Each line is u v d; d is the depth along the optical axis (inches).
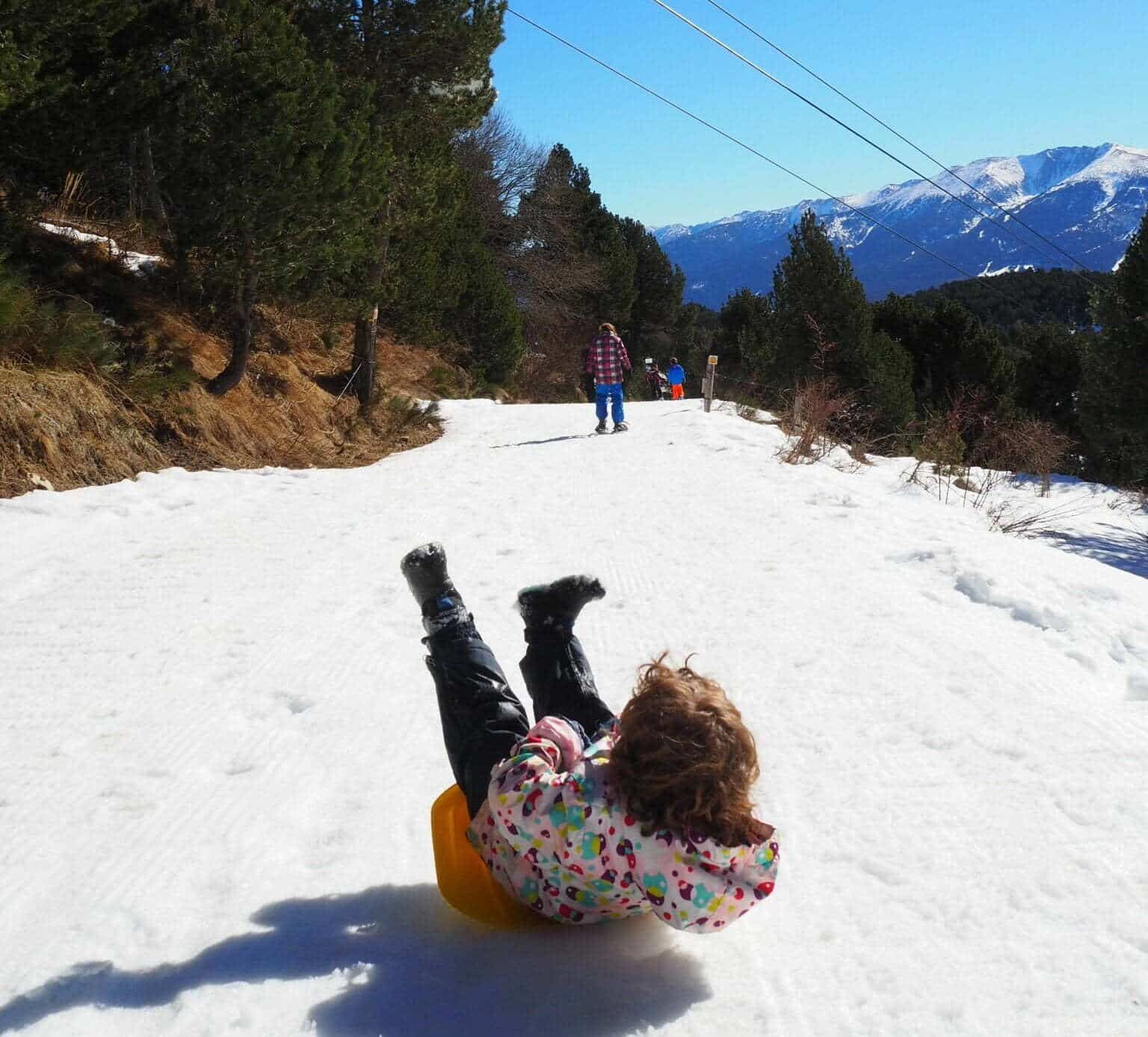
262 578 263.9
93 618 231.3
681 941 105.7
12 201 459.8
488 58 652.7
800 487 372.8
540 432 618.5
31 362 386.9
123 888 118.0
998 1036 88.3
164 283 549.0
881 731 156.3
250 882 119.4
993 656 187.5
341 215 474.0
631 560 272.2
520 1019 92.8
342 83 549.3
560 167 1674.5
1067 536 542.9
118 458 388.5
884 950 102.0
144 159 615.2
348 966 101.7
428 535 311.9
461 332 1057.5
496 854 104.4
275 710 175.3
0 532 300.5
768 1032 90.3
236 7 447.5
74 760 155.9
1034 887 112.1
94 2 402.9
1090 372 898.1
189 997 96.7
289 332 649.6
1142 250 850.1
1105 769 139.9
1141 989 93.0
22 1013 95.1
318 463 511.8
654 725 92.1
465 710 109.0
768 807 133.9
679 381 1021.8
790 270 911.0
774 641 200.1
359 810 137.5
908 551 267.4
